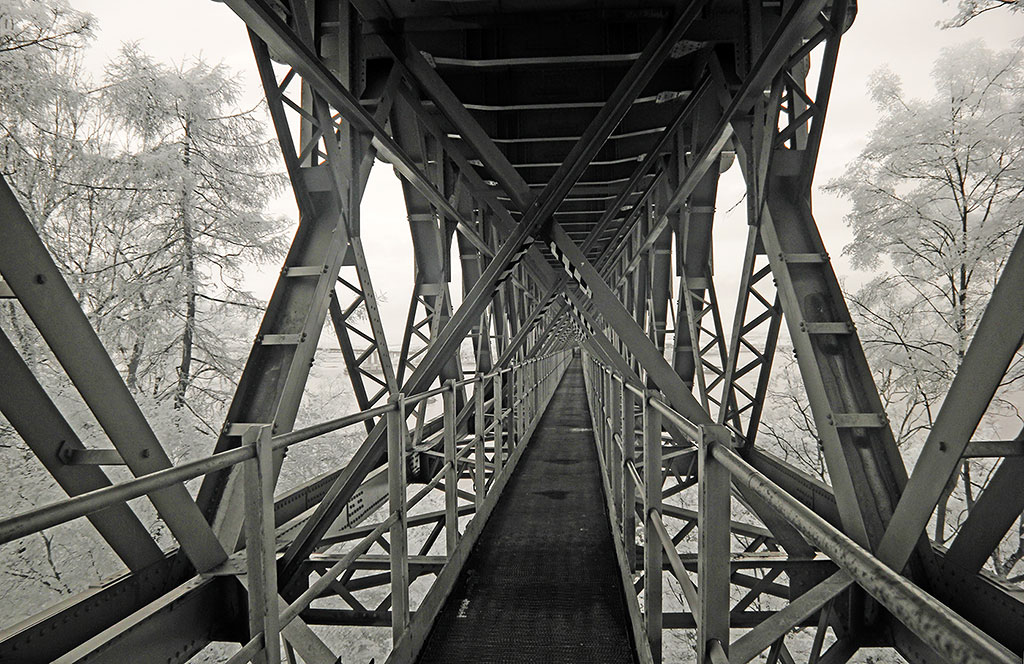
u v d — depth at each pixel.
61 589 9.55
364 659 16.11
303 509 4.86
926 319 13.54
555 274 6.48
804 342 3.75
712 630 1.50
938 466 2.57
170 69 13.64
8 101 10.93
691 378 8.16
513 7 5.20
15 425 2.26
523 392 9.33
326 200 4.62
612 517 5.04
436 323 8.30
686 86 6.28
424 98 6.48
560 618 3.51
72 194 12.45
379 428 3.73
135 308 13.67
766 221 4.25
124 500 1.25
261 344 4.05
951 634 0.57
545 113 7.08
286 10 3.99
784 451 17.02
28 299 2.10
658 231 8.72
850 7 3.69
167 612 2.66
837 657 3.34
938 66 12.17
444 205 6.96
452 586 3.97
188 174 13.25
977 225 12.23
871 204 13.15
